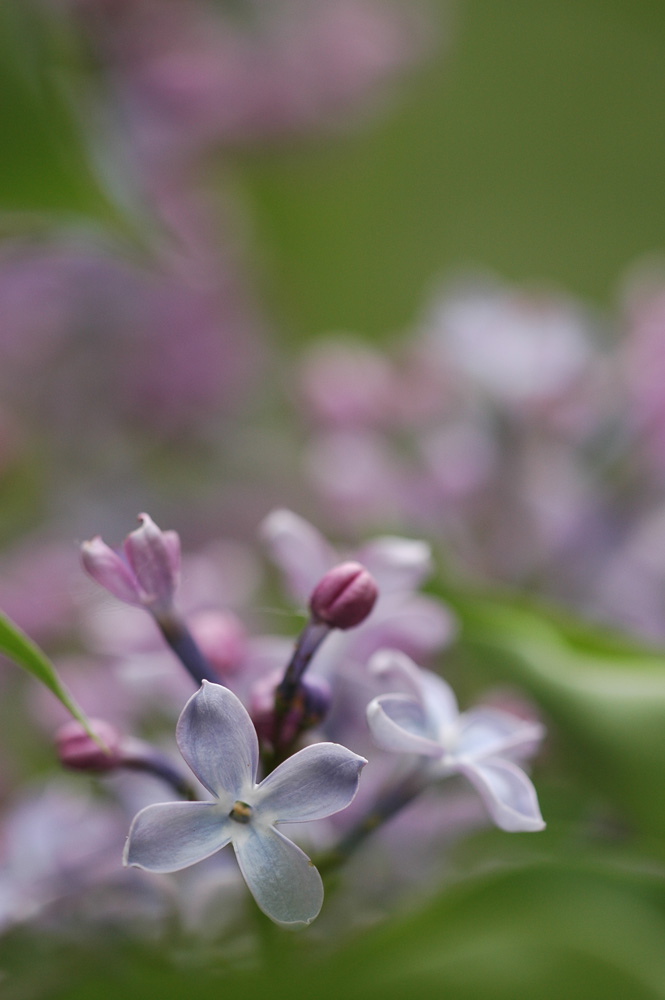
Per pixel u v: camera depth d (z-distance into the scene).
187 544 0.52
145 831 0.26
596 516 0.41
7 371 0.53
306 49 0.55
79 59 0.38
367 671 0.29
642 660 0.32
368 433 0.44
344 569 0.27
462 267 0.75
